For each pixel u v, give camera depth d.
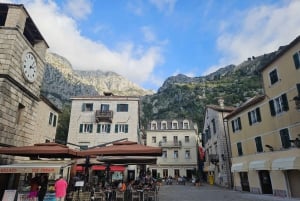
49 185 14.60
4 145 14.80
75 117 40.97
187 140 57.38
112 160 18.30
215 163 37.22
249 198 19.52
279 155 20.22
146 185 18.09
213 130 38.41
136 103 41.78
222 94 108.50
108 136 39.91
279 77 21.62
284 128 20.75
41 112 24.12
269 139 22.80
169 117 108.12
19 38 16.11
